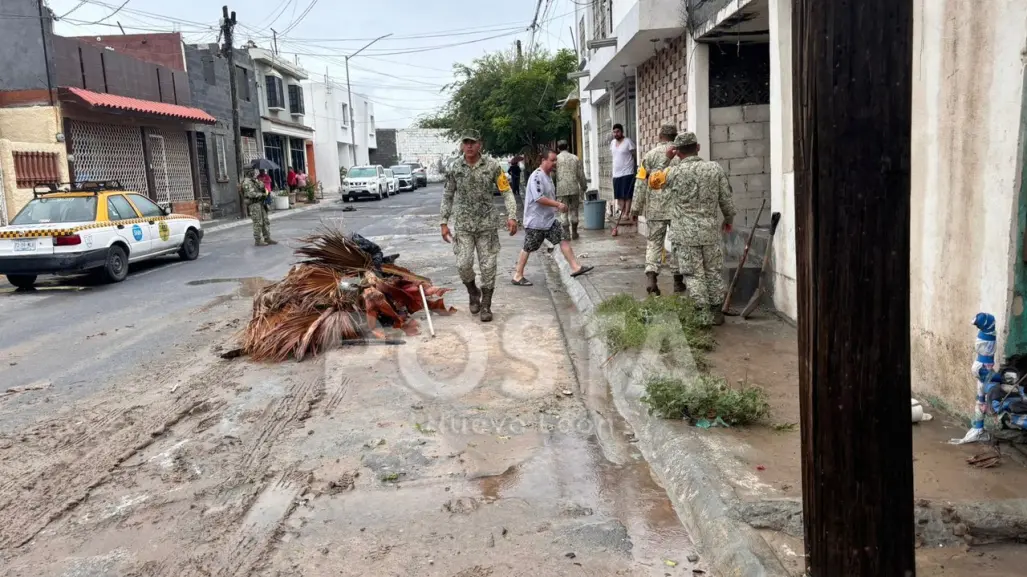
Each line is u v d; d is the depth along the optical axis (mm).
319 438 4809
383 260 8430
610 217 17625
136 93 21938
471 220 7691
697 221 6574
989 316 3861
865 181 2293
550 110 30000
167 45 25391
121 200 12508
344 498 3980
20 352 7414
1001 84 3799
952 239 4309
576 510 3805
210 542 3561
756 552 3053
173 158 24266
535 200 9477
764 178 9906
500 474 4242
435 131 75250
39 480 4297
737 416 4496
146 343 7582
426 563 3330
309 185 37000
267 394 5727
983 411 3926
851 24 2232
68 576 3307
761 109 9750
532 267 11641
